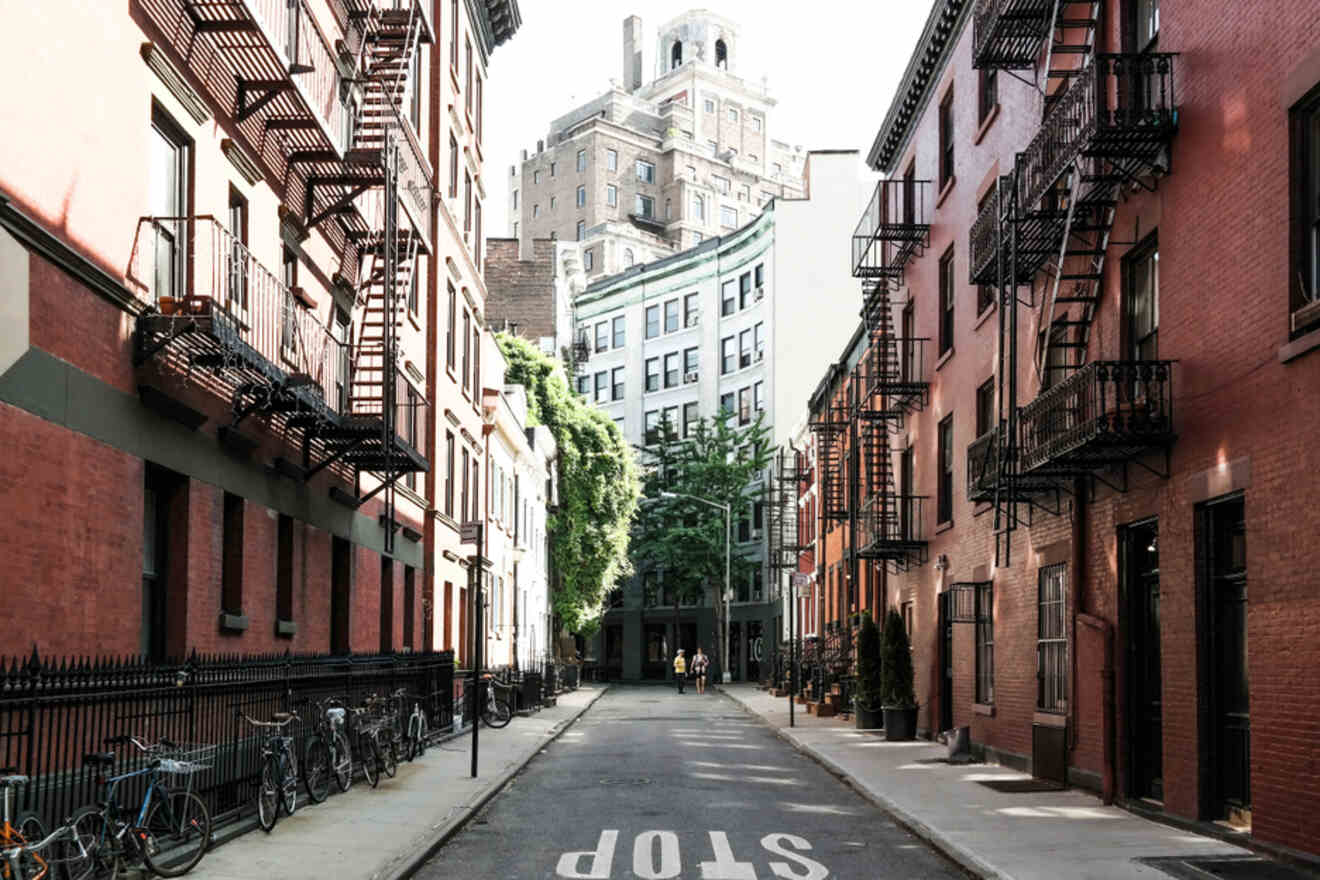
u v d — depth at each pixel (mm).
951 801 16203
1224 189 13375
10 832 8023
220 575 15492
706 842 13188
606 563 62188
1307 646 11391
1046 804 15969
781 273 74312
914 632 29922
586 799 16969
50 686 9586
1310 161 11867
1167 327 14836
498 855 12391
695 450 74375
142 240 13352
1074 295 18109
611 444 62281
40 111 10891
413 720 21859
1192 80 14242
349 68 21000
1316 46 11469
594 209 113375
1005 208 19016
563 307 74125
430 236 28969
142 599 13820
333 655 18797
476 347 37438
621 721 36031
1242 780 13117
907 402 30062
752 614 74375
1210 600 13812
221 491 15539
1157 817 14438
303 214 19438
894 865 11945
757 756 24172
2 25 10219
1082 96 15516
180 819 10773
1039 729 18344
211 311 13188
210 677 12734
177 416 13906
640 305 86625
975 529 23953
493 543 40125
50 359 11055
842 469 43062
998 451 18750
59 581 11164
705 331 80938
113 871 9469
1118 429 14508
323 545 20453
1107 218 16859
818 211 74750
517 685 35250
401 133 21797
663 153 118188
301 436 18641
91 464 11867
